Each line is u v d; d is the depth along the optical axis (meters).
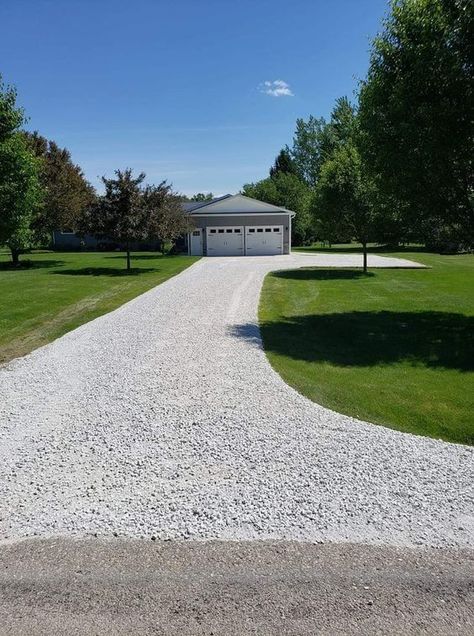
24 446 4.70
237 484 4.03
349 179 19.98
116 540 3.29
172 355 7.95
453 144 8.77
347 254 35.62
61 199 23.78
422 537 3.34
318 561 3.09
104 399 5.95
